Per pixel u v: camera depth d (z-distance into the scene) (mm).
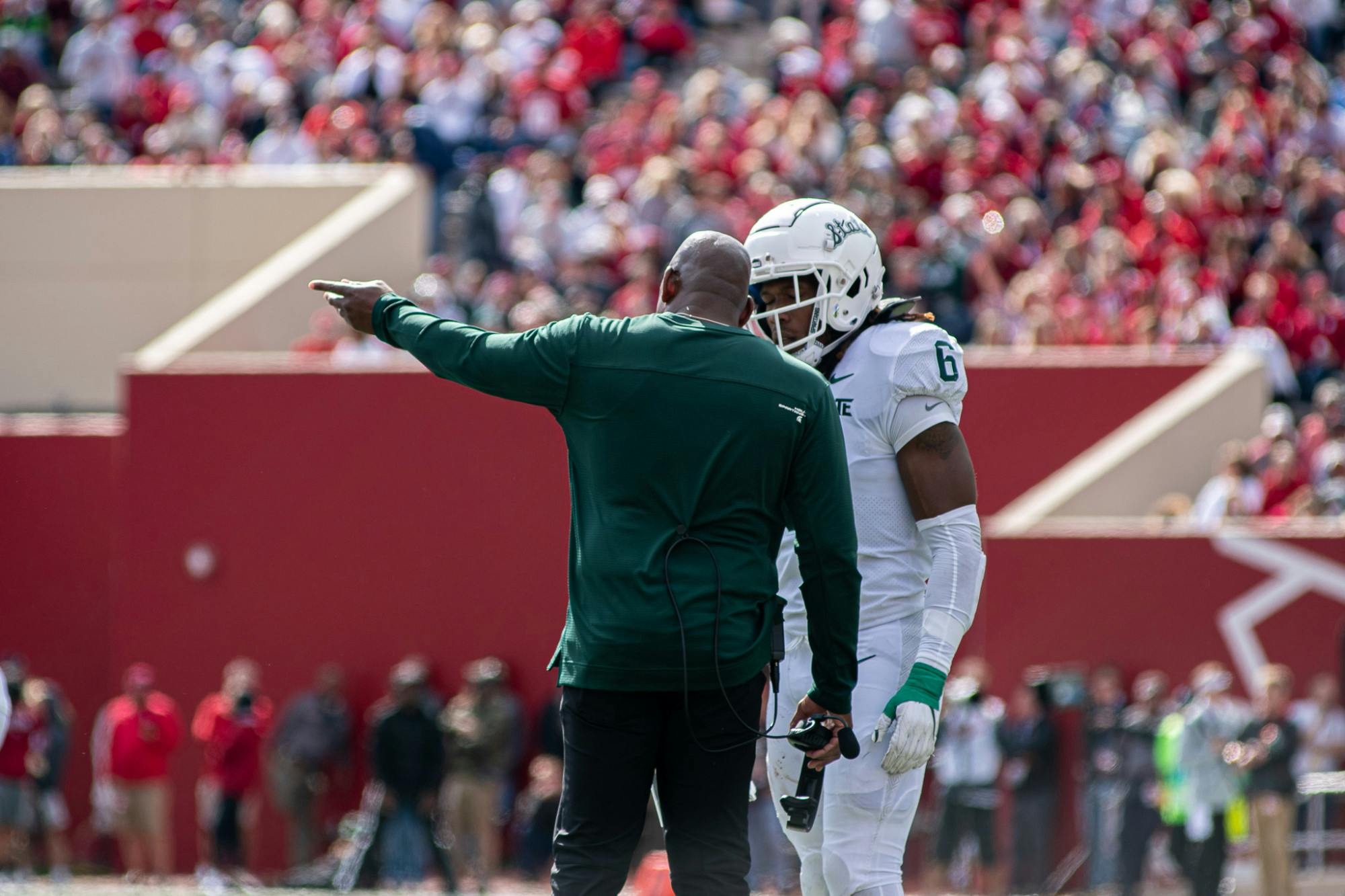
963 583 13602
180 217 53312
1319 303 53406
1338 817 39188
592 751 11938
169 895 36031
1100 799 40625
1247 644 44062
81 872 45500
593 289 51812
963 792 40844
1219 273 52719
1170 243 54094
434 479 47438
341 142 56812
